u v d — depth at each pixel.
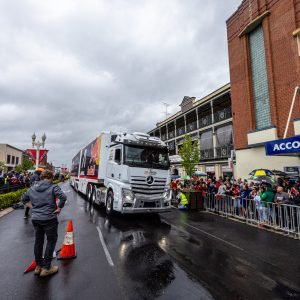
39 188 4.22
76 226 7.72
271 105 13.88
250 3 15.58
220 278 4.09
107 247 5.58
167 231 7.37
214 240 6.53
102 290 3.57
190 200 12.12
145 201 8.56
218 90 22.73
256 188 9.68
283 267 4.65
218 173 23.20
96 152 11.98
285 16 13.20
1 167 39.78
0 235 6.71
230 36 17.75
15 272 4.20
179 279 4.00
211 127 24.66
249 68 15.80
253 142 14.90
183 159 20.89
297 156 11.94
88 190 14.09
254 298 3.44
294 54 12.59
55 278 3.96
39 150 16.58
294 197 7.94
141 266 4.51
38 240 4.18
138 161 8.88
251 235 7.17
